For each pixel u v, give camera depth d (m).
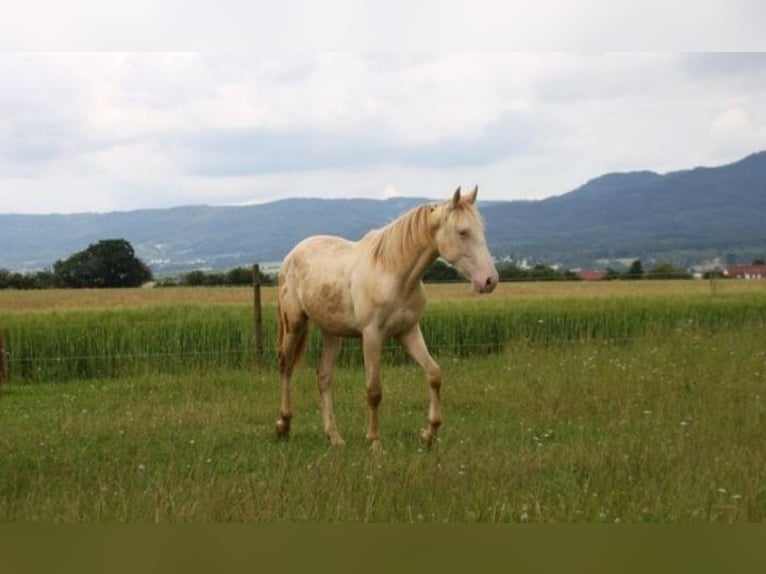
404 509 6.46
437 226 8.68
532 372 13.40
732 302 23.59
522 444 8.74
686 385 12.02
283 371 10.18
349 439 9.80
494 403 11.56
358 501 6.55
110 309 21.64
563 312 20.95
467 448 8.59
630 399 11.01
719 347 15.20
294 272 10.05
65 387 15.40
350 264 9.30
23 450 9.32
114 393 14.02
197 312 20.67
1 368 9.50
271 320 19.09
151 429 10.35
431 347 19.11
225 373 15.93
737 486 6.81
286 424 10.07
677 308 22.45
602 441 8.77
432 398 9.12
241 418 11.23
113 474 7.93
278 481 7.07
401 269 8.81
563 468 7.77
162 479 7.41
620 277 32.72
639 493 6.76
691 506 6.33
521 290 27.55
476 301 23.30
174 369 17.09
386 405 11.73
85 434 10.19
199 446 9.34
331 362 9.95
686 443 8.30
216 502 6.45
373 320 8.99
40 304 23.31
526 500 6.56
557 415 10.55
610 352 15.66
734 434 8.83
